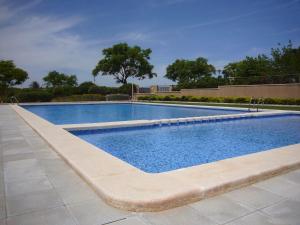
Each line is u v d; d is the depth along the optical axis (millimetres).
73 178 3506
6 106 19219
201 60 51406
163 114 16891
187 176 3342
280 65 33000
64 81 53812
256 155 4500
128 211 2602
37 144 5715
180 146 7547
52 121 13766
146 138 8562
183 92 30156
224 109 17438
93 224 2330
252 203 2814
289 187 3293
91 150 4809
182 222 2393
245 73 35875
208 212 2600
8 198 2850
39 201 2779
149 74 43438
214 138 8656
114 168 3693
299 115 14133
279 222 2400
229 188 3152
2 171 3789
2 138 6430
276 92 21562
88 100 30375
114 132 9328
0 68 32250
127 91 34625
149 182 3111
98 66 41594
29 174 3664
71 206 2674
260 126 11062
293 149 5000
